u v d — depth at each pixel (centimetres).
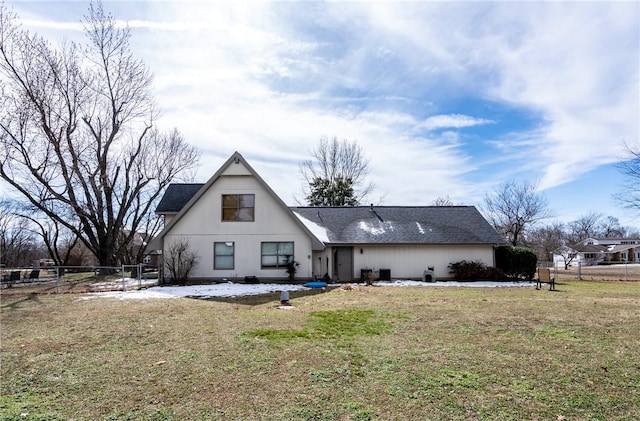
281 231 1919
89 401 428
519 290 1598
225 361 570
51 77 2348
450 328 793
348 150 4044
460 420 378
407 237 2147
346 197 3803
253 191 1931
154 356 598
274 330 773
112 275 2514
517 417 385
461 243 2123
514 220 4047
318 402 422
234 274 1905
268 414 393
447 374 510
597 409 405
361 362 562
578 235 7106
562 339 704
